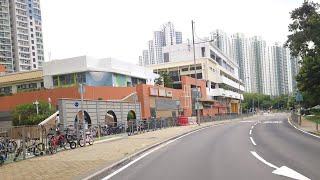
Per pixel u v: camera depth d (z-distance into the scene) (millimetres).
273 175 8961
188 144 19719
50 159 14711
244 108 115625
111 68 47188
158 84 61625
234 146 17234
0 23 95625
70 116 25875
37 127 16844
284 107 143000
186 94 62531
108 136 28812
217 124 48688
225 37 119438
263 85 137750
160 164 12164
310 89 44875
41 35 107562
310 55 29531
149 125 36188
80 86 22047
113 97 43562
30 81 51781
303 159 11781
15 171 11641
